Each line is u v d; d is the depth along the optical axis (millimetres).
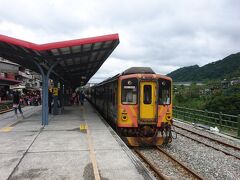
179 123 20594
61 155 8250
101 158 7953
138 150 11422
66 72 22750
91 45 13477
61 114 20703
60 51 13742
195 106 32875
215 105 28469
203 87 45094
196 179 7828
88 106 31656
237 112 26250
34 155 8242
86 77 34875
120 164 7379
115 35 12398
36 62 14156
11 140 10445
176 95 41594
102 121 16234
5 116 19453
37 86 80000
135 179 6266
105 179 6250
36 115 19984
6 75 51781
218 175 8391
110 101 15539
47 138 10844
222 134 15430
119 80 11812
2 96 37625
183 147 12102
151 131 11727
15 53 13211
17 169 6922
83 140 10453
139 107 11617
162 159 10023
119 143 9945
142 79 11688
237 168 9141
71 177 6355
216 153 11102
